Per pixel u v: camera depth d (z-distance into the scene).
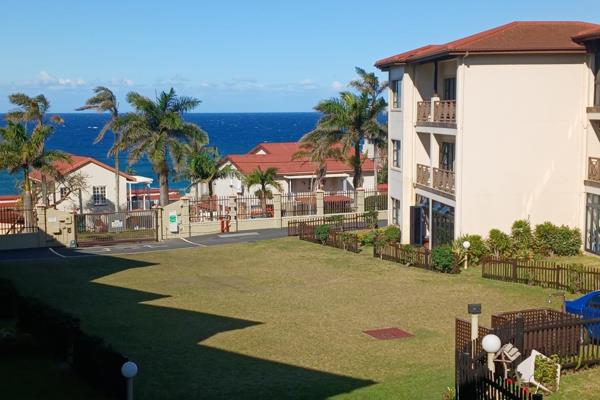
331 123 50.84
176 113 49.84
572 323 15.26
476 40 30.47
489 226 31.47
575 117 31.33
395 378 15.64
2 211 44.81
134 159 49.66
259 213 48.94
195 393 14.86
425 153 37.44
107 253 38.06
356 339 19.39
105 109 58.12
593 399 13.40
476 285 26.52
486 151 31.09
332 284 27.78
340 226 43.12
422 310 22.84
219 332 20.44
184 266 33.34
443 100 34.94
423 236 36.94
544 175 31.45
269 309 23.58
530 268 26.28
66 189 55.69
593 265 28.94
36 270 32.94
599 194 30.19
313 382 15.49
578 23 32.41
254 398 14.45
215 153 54.22
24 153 44.81
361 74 53.00
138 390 15.09
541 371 13.97
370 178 65.12
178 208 43.66
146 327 21.20
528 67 30.86
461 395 12.92
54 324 16.73
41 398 14.16
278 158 67.00
